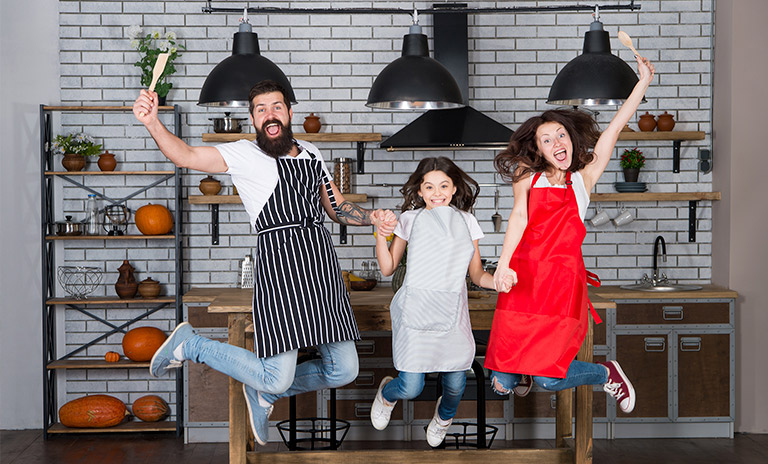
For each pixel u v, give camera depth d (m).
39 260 5.66
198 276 5.80
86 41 5.71
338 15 5.80
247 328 3.87
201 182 5.62
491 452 3.85
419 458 3.83
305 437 5.23
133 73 5.74
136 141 5.75
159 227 5.52
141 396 5.68
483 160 5.85
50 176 5.65
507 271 3.38
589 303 3.67
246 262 5.68
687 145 5.91
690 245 5.91
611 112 5.88
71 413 5.40
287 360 3.38
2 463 4.79
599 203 5.91
